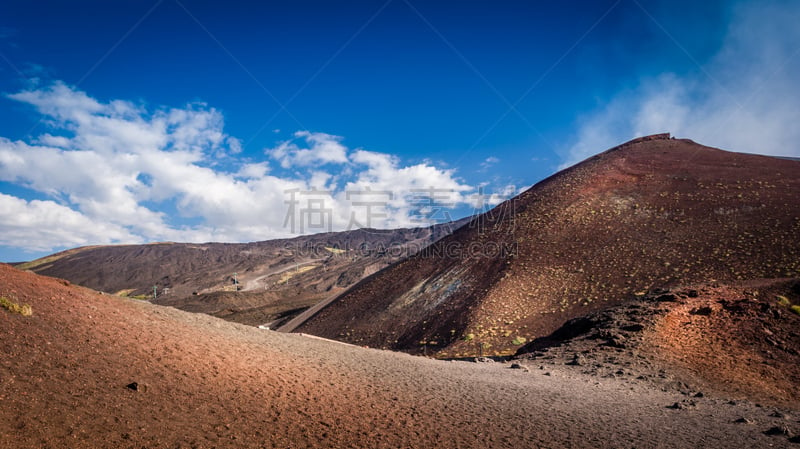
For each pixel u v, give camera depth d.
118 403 6.85
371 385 12.59
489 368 20.33
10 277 10.91
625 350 22.48
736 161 79.69
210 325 15.41
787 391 17.36
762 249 44.97
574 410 12.39
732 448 9.81
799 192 58.69
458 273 68.88
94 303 11.68
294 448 7.17
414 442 8.50
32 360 7.14
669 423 11.75
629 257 53.53
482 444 8.87
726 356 20.84
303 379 11.45
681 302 27.20
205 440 6.60
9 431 5.16
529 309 49.31
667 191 70.25
